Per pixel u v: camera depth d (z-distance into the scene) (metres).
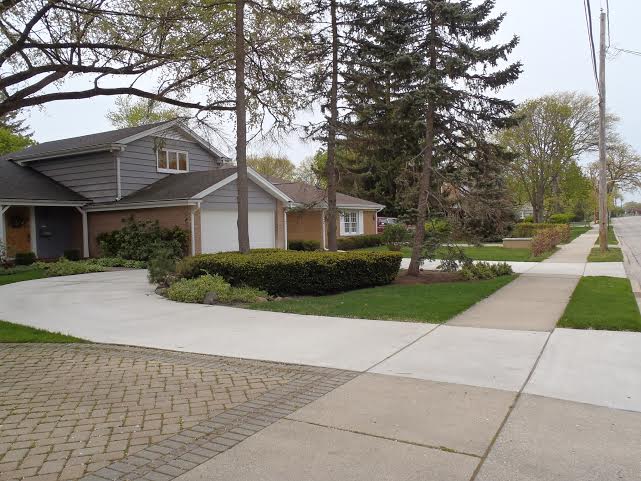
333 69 14.77
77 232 21.81
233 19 12.30
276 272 10.78
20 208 20.34
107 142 20.05
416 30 13.08
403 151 15.47
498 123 13.39
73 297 11.14
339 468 3.36
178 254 18.20
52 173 22.45
